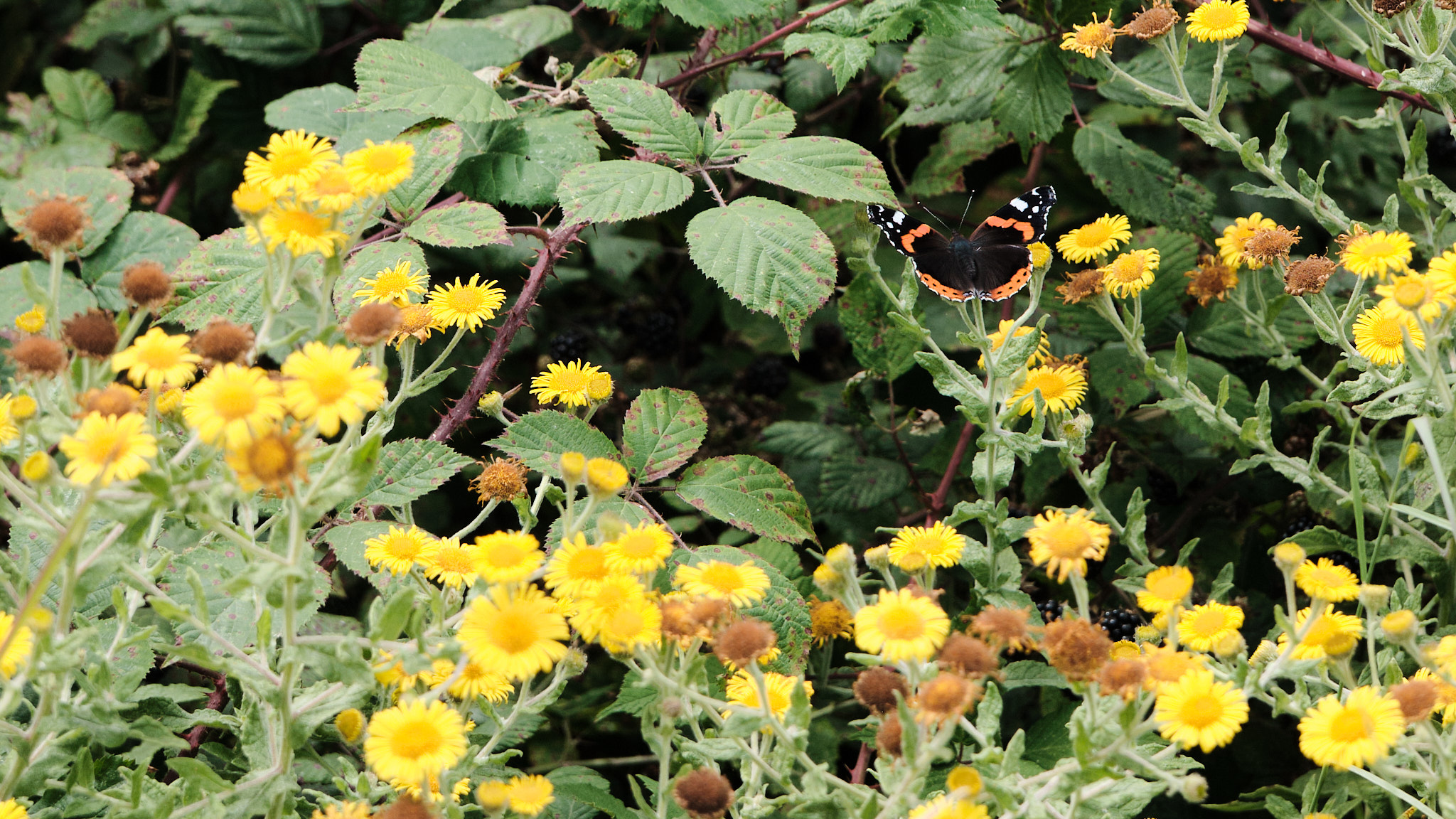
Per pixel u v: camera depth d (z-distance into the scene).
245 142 2.37
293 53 2.25
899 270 2.03
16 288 1.85
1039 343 1.74
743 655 1.56
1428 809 1.59
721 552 1.72
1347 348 1.73
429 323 1.66
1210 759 1.79
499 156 1.83
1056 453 1.87
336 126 1.90
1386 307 1.64
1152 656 1.58
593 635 1.58
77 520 1.52
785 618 1.71
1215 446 1.86
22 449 1.57
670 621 1.57
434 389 2.04
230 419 1.53
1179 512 1.89
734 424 2.22
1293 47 1.82
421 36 1.96
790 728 1.57
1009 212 1.79
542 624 1.56
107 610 1.70
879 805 1.58
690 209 2.25
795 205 2.20
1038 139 1.88
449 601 1.63
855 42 1.83
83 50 2.72
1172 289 1.86
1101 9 1.85
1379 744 1.56
